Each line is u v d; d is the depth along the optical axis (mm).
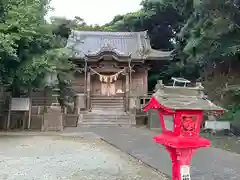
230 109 16719
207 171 7246
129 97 24750
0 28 12539
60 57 17672
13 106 17406
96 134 15695
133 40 31156
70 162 8180
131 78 28500
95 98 26406
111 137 14305
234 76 19328
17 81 15125
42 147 10898
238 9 15039
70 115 21141
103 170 7297
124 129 18594
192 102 4199
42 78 16062
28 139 13273
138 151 10164
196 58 18469
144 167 7777
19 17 12930
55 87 21625
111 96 27203
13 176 6539
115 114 22094
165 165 7840
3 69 13500
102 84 28828
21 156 9023
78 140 13195
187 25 18984
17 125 18578
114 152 10180
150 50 28594
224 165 7969
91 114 21969
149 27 32750
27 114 18875
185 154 4184
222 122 14914
